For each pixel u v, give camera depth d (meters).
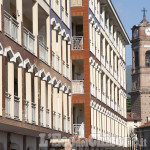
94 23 57.78
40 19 41.28
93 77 56.88
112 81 74.19
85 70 53.62
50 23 41.47
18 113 32.78
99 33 61.75
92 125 55.34
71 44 51.44
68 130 48.38
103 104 64.50
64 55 47.31
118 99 83.25
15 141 34.62
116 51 79.31
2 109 29.30
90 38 55.56
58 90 45.03
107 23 70.12
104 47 66.19
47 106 41.12
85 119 53.47
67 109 48.19
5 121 29.69
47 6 40.28
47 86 41.00
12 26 31.56
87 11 53.69
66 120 46.88
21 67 33.12
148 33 181.00
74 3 53.88
